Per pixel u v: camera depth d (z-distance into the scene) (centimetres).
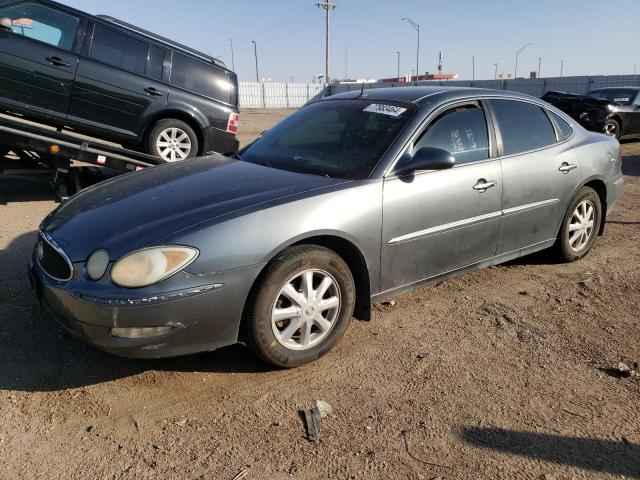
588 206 509
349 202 326
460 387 308
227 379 312
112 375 311
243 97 4912
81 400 288
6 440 256
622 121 1451
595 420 280
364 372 322
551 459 252
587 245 520
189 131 834
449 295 434
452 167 376
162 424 272
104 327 270
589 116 1445
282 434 267
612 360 339
